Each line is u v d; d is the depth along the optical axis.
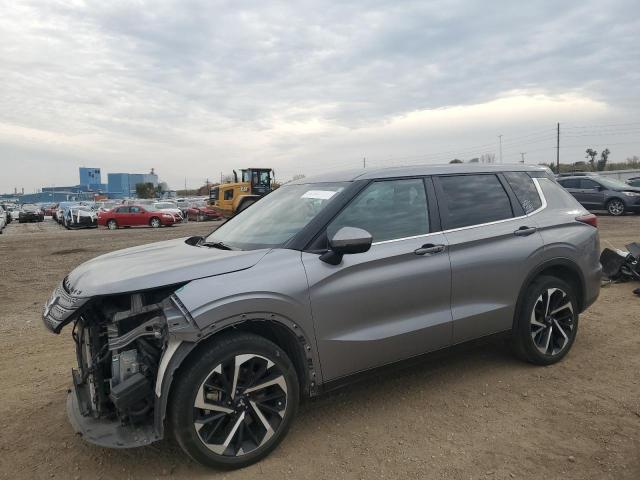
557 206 4.72
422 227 3.86
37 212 49.69
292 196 4.14
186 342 2.85
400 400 3.88
